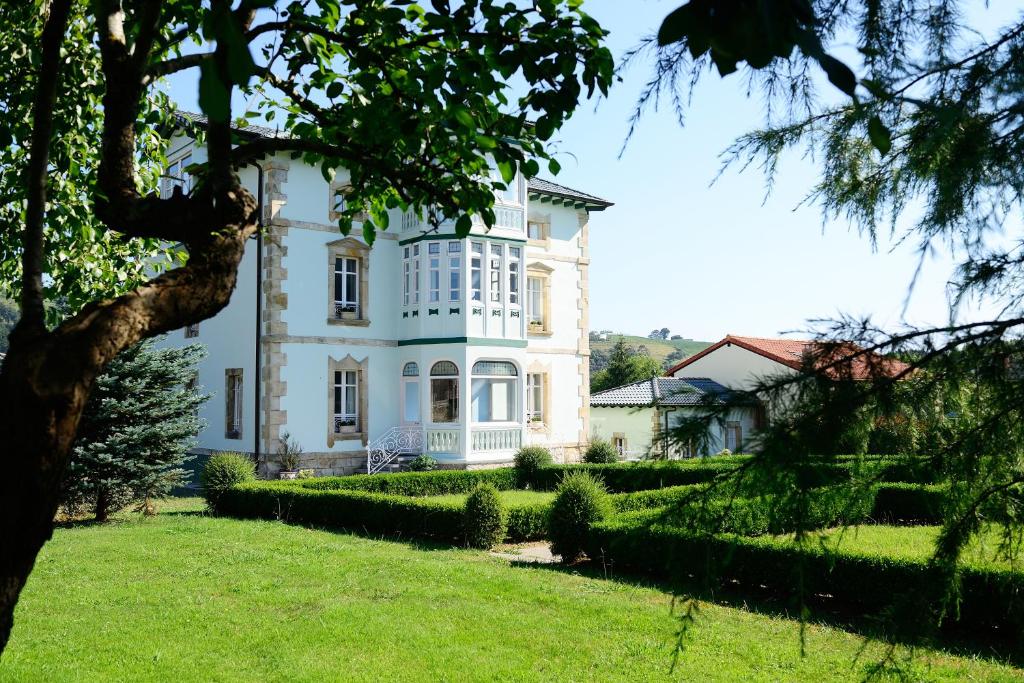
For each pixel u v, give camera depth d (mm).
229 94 1459
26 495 2291
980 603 7031
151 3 2941
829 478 2383
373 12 4137
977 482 2623
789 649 6805
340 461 21281
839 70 1454
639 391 28906
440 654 6703
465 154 4395
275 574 9609
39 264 2703
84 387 2406
